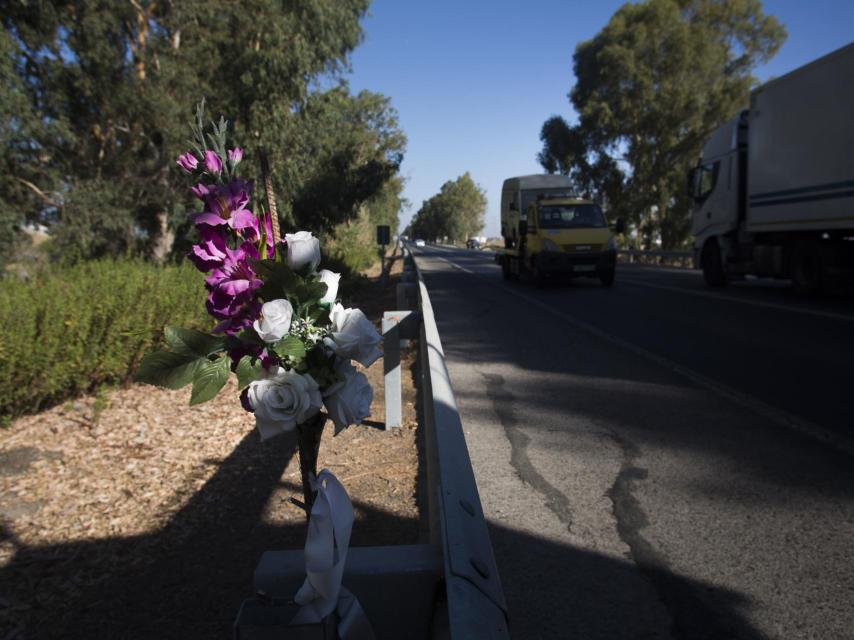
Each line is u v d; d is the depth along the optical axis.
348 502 1.66
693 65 41.34
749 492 4.18
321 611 1.60
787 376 7.21
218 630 2.92
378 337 1.74
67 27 15.34
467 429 5.70
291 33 17.17
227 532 3.90
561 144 47.06
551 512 3.97
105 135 17.00
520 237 21.73
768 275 15.37
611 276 19.52
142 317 7.45
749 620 2.86
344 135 24.42
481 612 1.42
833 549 3.43
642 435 5.39
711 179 17.34
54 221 16.09
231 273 1.69
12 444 5.66
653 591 3.10
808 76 12.93
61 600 3.24
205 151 1.79
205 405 6.85
